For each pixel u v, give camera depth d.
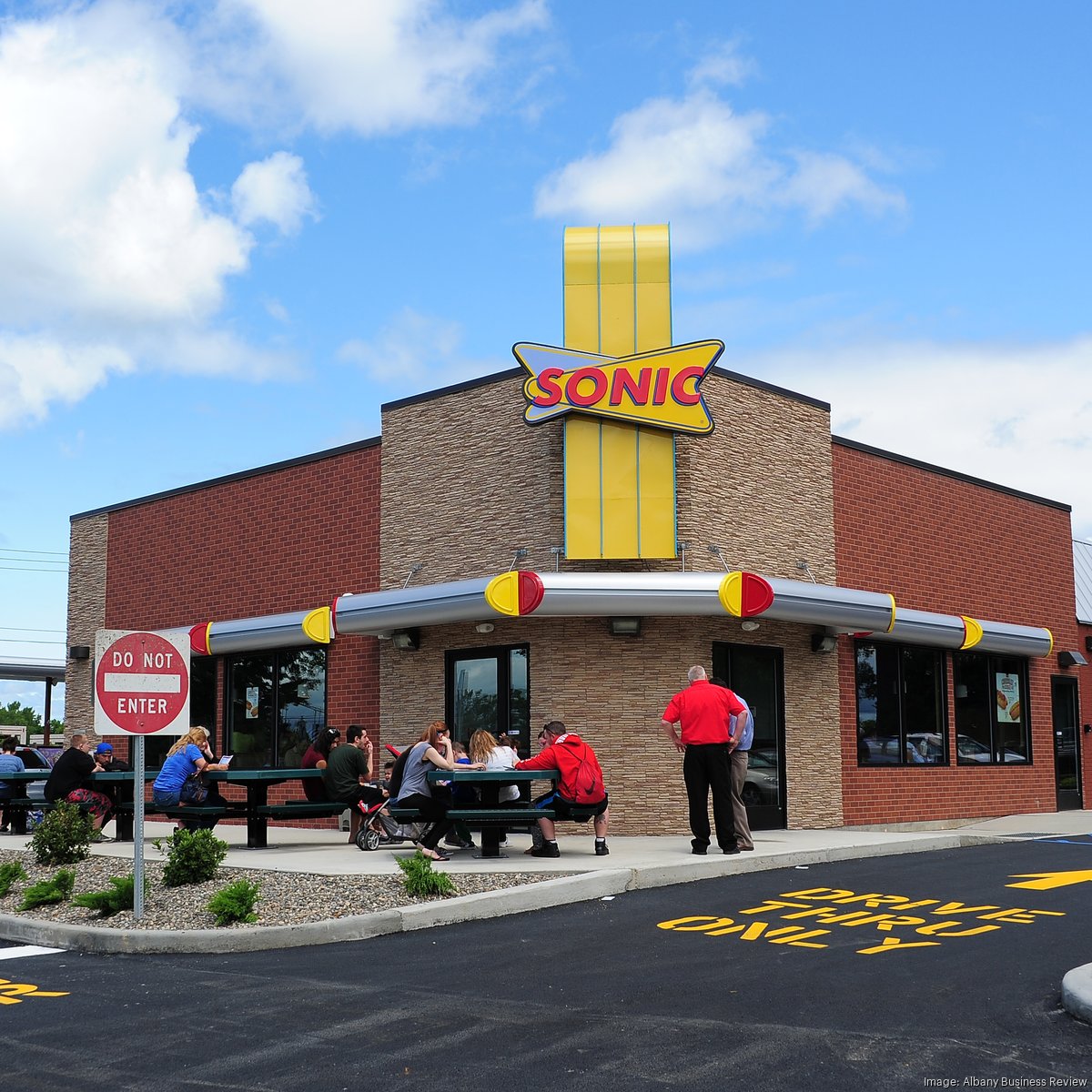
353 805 14.26
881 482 19.70
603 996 7.06
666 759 15.71
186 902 10.34
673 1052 5.92
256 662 20.42
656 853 12.88
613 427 15.91
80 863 13.15
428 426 18.12
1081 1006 6.43
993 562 21.95
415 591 16.25
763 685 17.08
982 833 15.91
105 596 23.50
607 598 14.81
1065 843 15.09
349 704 18.77
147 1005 7.23
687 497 16.11
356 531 19.00
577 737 12.86
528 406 16.08
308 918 9.40
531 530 16.50
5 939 10.05
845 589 16.73
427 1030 6.41
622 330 16.22
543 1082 5.51
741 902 10.21
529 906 10.11
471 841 14.01
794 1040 6.08
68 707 23.95
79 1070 5.89
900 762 19.19
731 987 7.21
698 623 16.05
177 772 14.60
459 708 17.19
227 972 8.16
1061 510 24.05
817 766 17.59
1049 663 22.97
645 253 16.38
